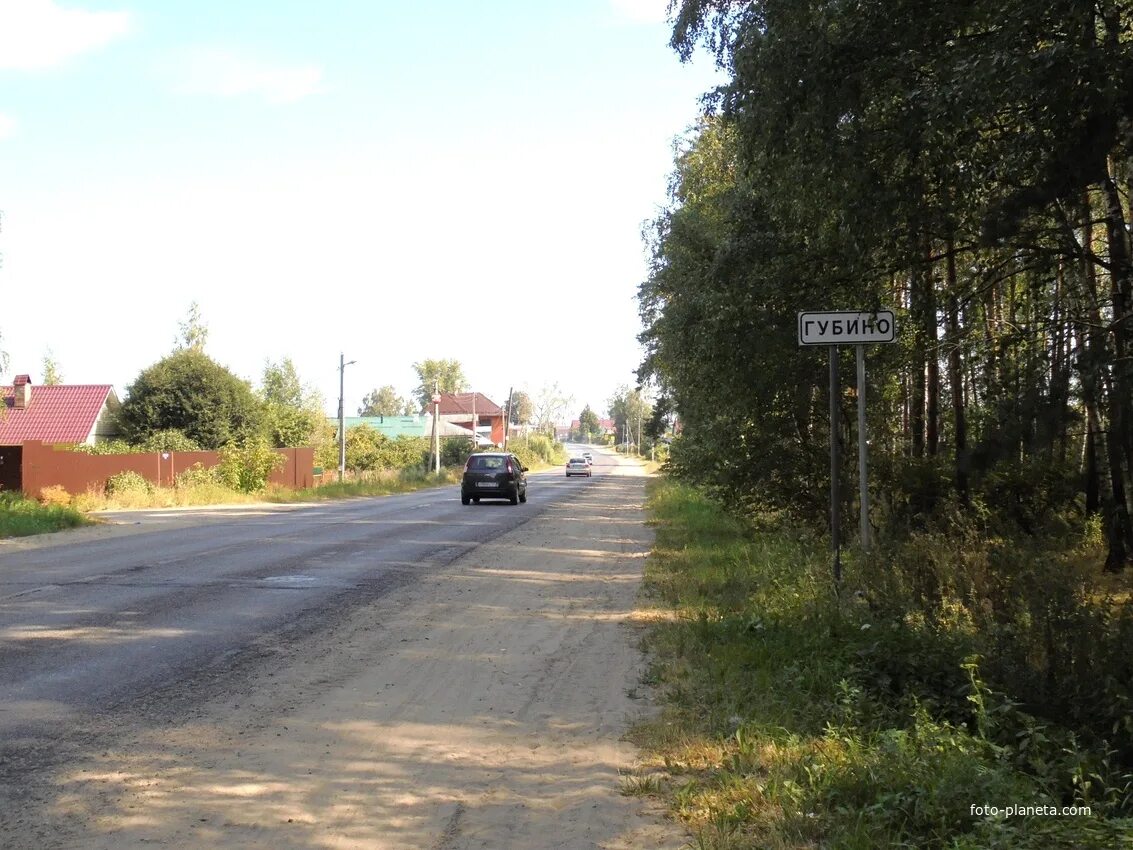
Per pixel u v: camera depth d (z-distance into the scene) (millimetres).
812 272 11148
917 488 11672
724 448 13680
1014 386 10180
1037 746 4875
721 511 18141
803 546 11820
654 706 6422
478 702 6578
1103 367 8805
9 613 9922
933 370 13703
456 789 4910
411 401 166125
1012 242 9633
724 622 8453
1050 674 5855
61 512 22094
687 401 17062
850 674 6234
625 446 155125
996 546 8070
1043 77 7156
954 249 10898
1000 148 8594
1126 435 9703
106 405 57094
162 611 10070
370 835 4320
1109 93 6996
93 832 4332
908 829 4094
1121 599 8680
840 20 8578
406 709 6402
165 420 50656
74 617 9703
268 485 39094
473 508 28922
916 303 11070
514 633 9039
